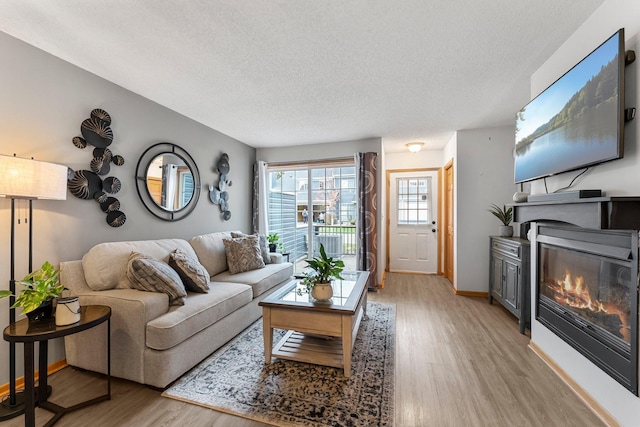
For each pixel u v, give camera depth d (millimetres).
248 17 1578
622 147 1289
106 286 2010
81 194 2139
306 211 4754
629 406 1349
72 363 1949
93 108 2229
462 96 2660
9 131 1766
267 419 1501
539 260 2156
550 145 1841
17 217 1811
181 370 1830
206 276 2473
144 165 2689
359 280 2658
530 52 1936
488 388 1764
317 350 2131
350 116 3207
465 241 3762
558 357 1916
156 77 2295
